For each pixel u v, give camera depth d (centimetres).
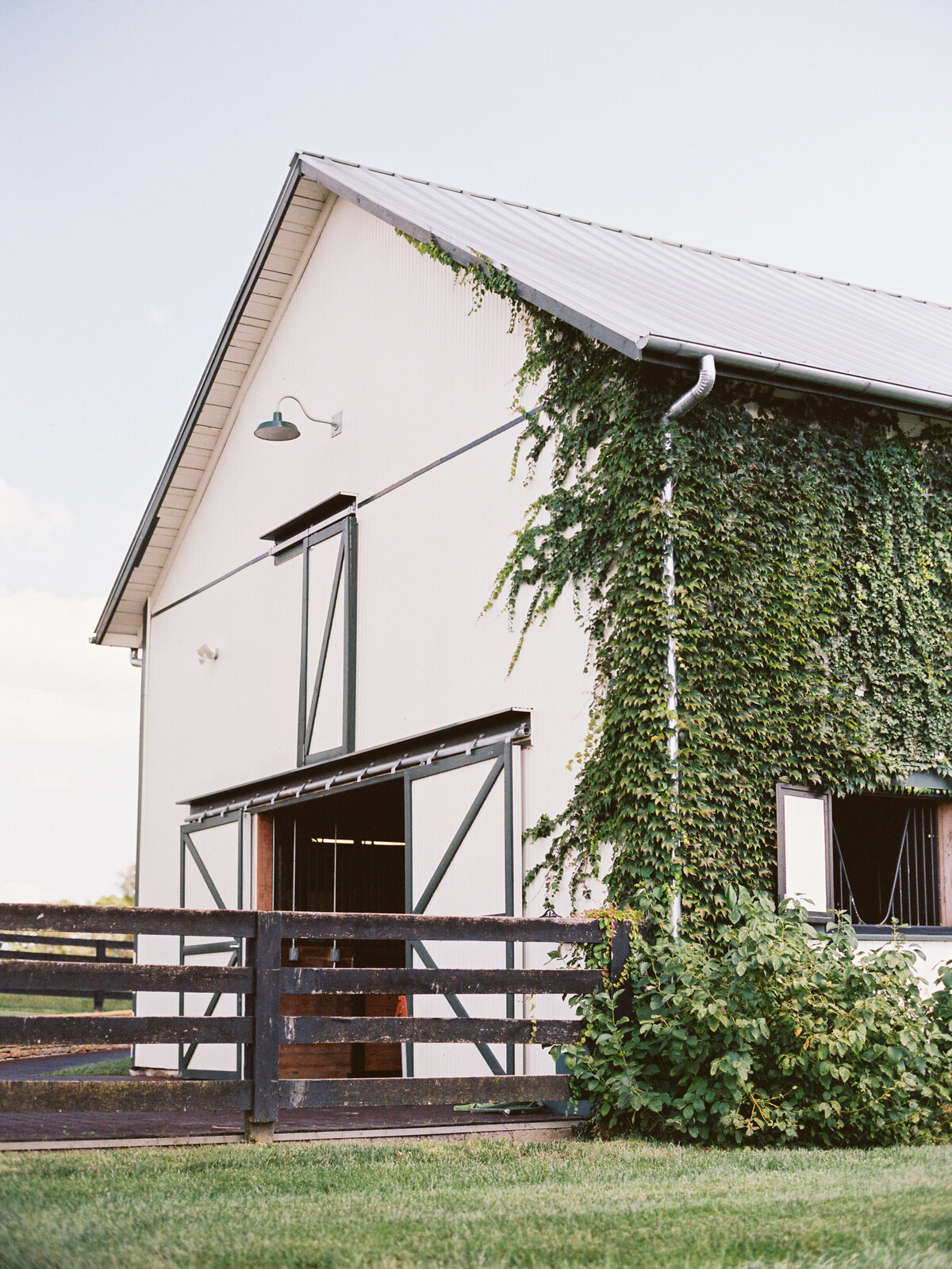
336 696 1302
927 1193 566
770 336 1058
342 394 1384
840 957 820
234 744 1521
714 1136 771
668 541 930
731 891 840
